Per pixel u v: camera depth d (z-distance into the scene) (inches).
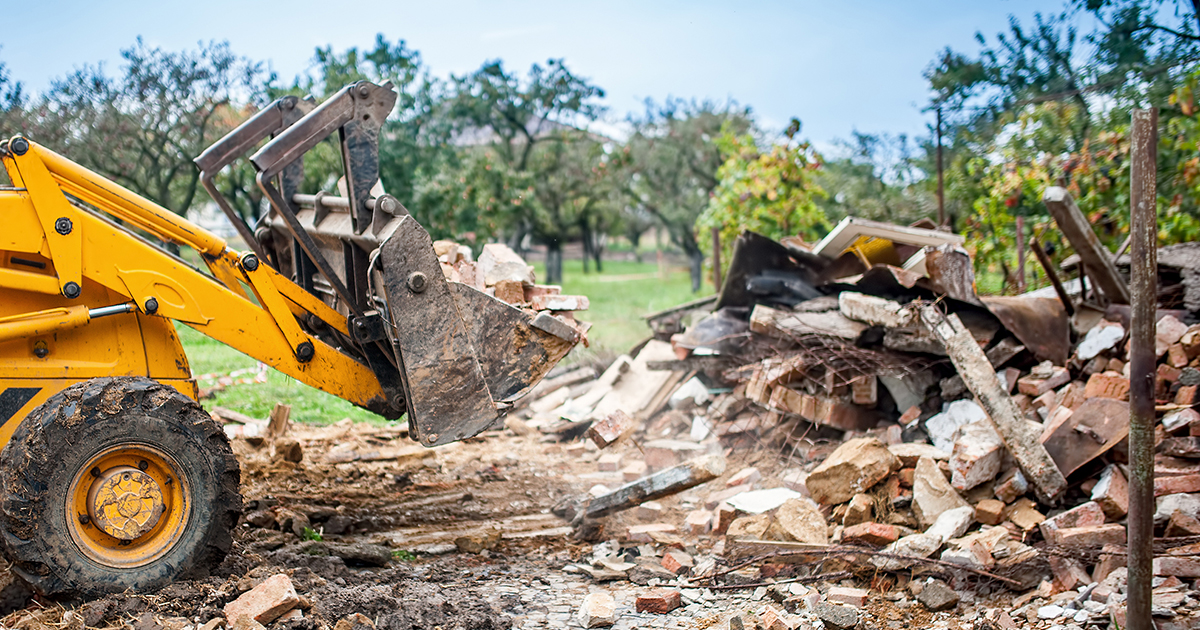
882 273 265.6
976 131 850.1
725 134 634.8
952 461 204.2
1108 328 242.8
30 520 142.1
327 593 157.4
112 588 148.4
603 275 1747.0
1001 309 251.8
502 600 173.3
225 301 175.5
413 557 201.3
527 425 347.3
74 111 634.2
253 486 255.9
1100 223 460.8
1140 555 134.5
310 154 616.1
